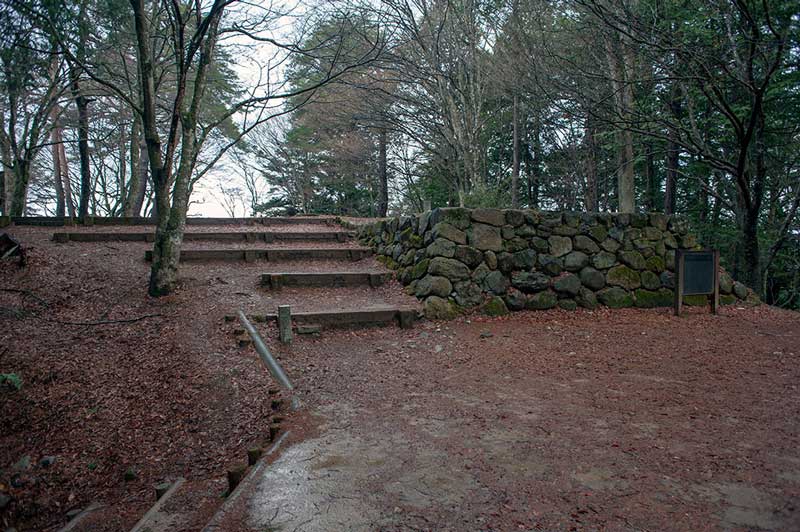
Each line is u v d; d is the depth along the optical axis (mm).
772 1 8617
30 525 3482
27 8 6562
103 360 5316
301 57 10102
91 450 4094
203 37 7430
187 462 3756
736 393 4160
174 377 4906
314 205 27469
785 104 10695
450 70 13656
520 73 10977
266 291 7527
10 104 12086
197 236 10359
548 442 3244
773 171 11758
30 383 4883
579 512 2410
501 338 6074
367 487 2730
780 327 6832
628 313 7500
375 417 3785
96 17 9227
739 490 2592
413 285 7488
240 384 4617
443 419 3707
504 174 19516
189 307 6652
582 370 4871
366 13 12164
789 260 12844
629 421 3572
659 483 2676
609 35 9070
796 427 3432
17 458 4074
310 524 2385
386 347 5738
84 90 12781
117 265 8195
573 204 16078
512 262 7465
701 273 7516
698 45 8547
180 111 7223
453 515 2424
